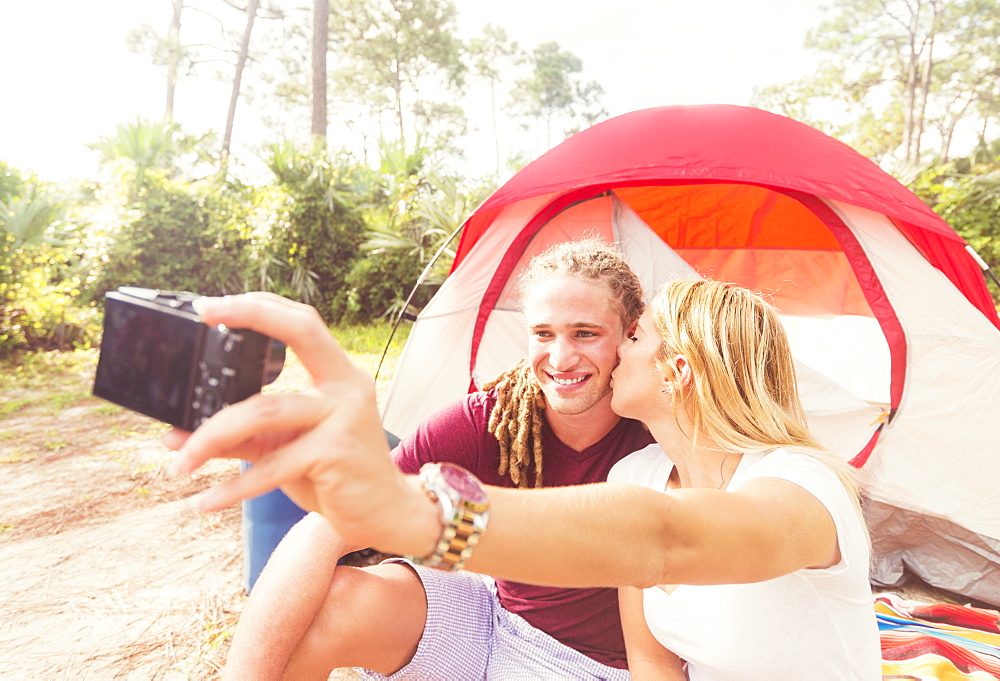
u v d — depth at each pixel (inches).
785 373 44.6
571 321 55.2
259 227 407.2
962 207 379.6
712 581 29.6
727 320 43.6
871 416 104.3
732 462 43.9
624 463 54.6
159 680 87.0
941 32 845.2
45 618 101.1
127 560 119.4
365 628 49.5
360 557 117.0
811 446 42.3
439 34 1178.6
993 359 98.2
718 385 42.8
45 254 337.1
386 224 406.3
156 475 163.2
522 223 122.7
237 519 137.6
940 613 91.4
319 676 49.7
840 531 37.2
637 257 118.7
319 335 20.7
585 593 56.7
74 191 416.5
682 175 103.3
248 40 1002.7
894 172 392.5
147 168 422.3
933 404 100.7
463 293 130.7
